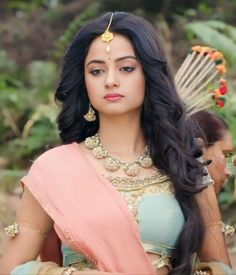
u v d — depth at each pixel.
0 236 7.58
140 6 13.62
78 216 4.03
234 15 13.35
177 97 4.32
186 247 4.11
